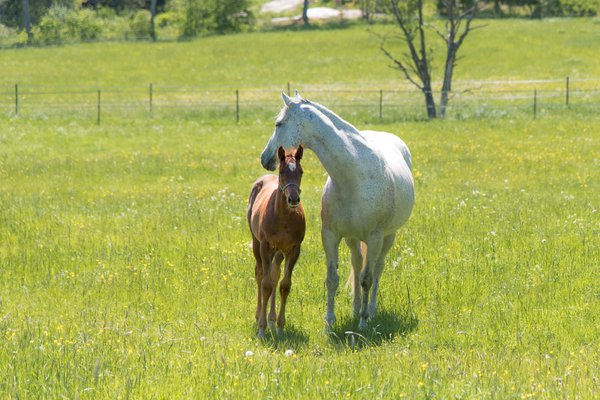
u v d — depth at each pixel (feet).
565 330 32.17
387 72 217.56
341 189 33.24
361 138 33.71
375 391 24.29
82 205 61.67
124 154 92.43
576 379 25.48
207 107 156.56
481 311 35.35
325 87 193.98
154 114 145.18
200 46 273.33
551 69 212.02
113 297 38.11
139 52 264.52
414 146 97.30
